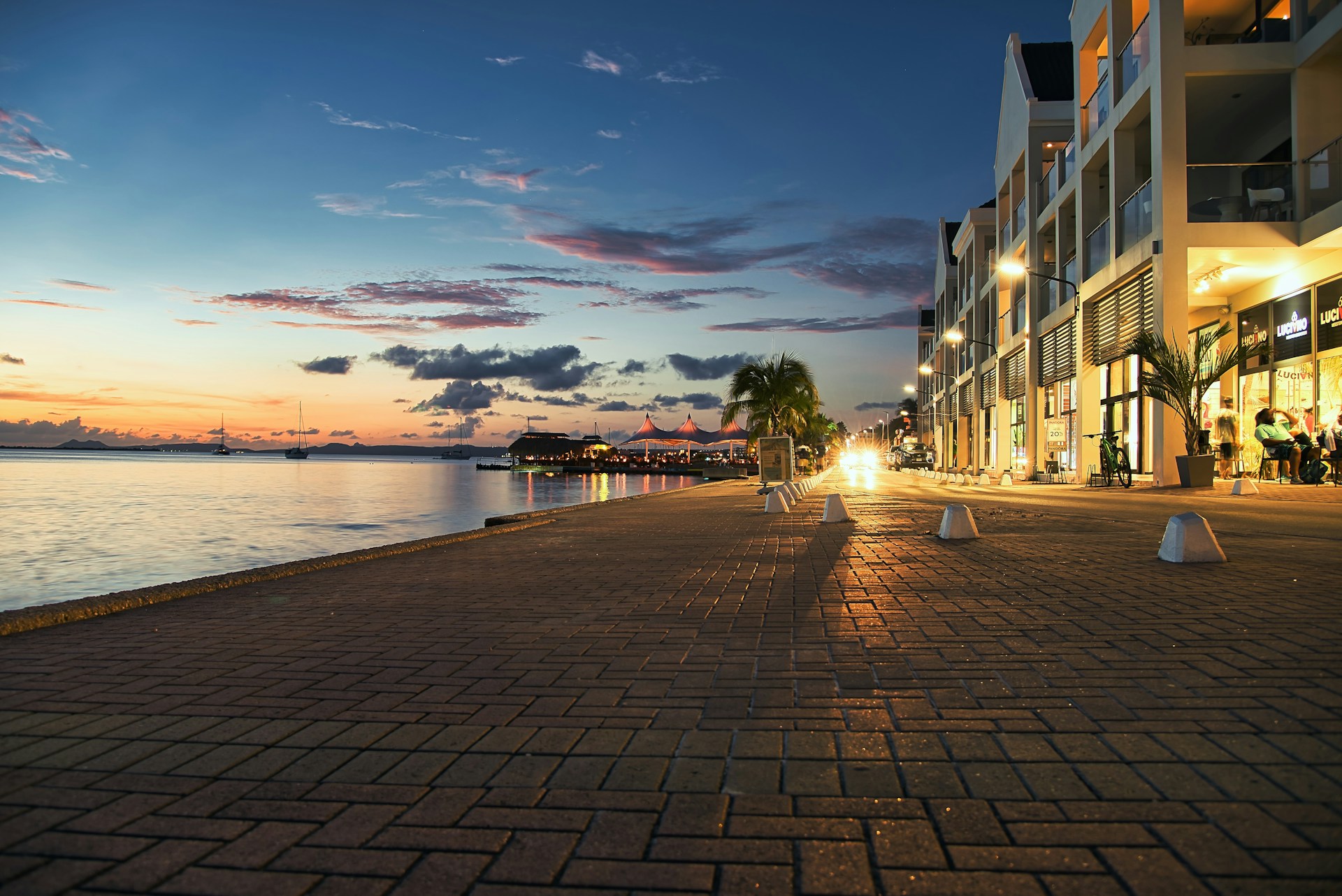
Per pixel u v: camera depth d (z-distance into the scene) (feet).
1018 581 24.11
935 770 9.90
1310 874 7.33
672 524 50.55
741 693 13.42
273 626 19.57
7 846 8.38
